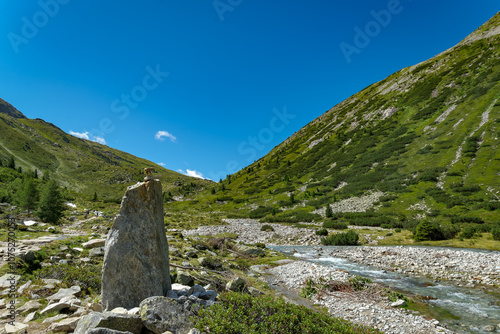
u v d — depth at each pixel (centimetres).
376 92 15212
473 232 3391
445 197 4959
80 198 7688
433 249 2884
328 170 9731
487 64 9700
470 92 8706
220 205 10781
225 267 2127
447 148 6800
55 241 1842
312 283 1791
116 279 831
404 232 4134
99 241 1892
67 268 1262
